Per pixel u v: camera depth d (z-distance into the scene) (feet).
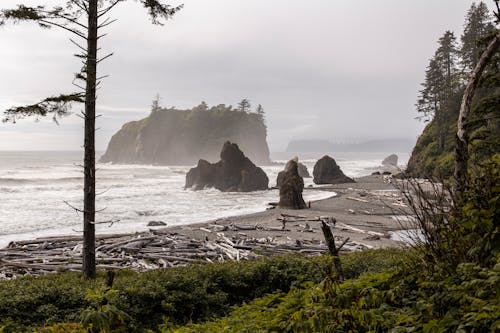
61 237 83.56
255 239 87.04
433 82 234.79
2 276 57.31
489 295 11.43
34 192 185.98
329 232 18.90
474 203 13.37
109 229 101.14
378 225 111.45
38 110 35.24
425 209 15.76
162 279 34.17
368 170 426.10
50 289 31.32
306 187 233.76
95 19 37.91
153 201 165.27
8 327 27.09
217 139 655.35
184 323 31.45
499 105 54.13
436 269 14.64
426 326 11.34
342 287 14.93
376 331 13.43
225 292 36.09
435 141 220.64
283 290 37.06
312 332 14.02
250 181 221.87
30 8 35.60
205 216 127.95
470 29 211.20
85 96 37.35
